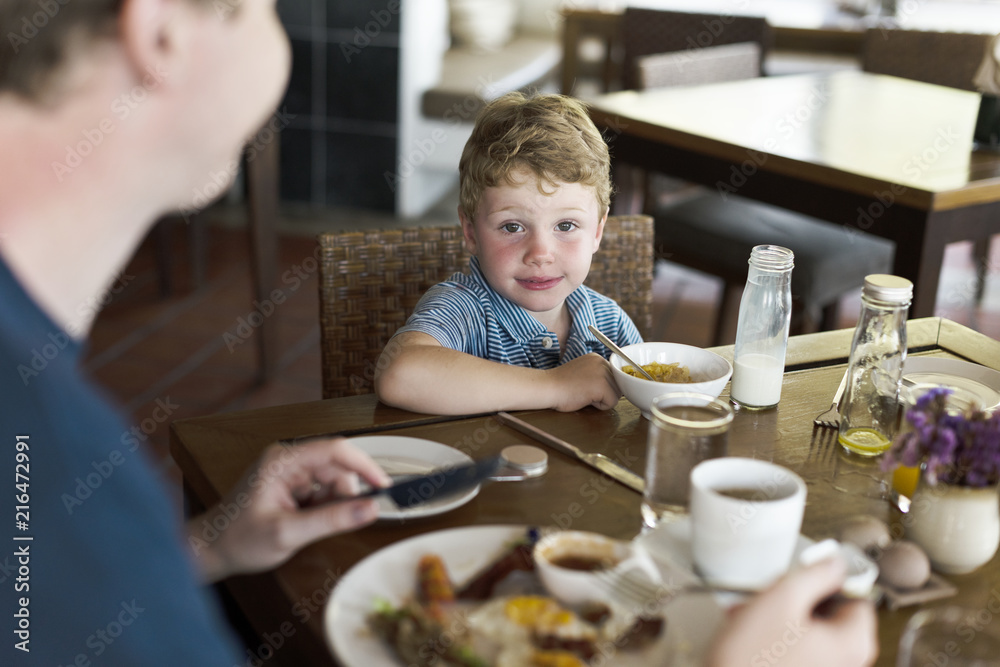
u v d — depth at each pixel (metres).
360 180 3.86
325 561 0.70
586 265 1.16
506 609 0.62
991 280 3.32
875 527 0.71
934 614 0.65
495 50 4.38
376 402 0.99
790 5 4.32
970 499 0.68
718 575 0.66
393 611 0.62
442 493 0.77
